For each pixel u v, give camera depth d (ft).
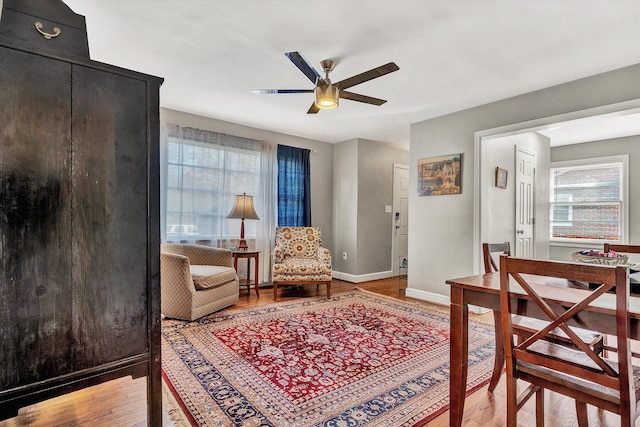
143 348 5.00
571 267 3.99
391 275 18.93
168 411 5.77
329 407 5.96
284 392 6.44
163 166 12.85
